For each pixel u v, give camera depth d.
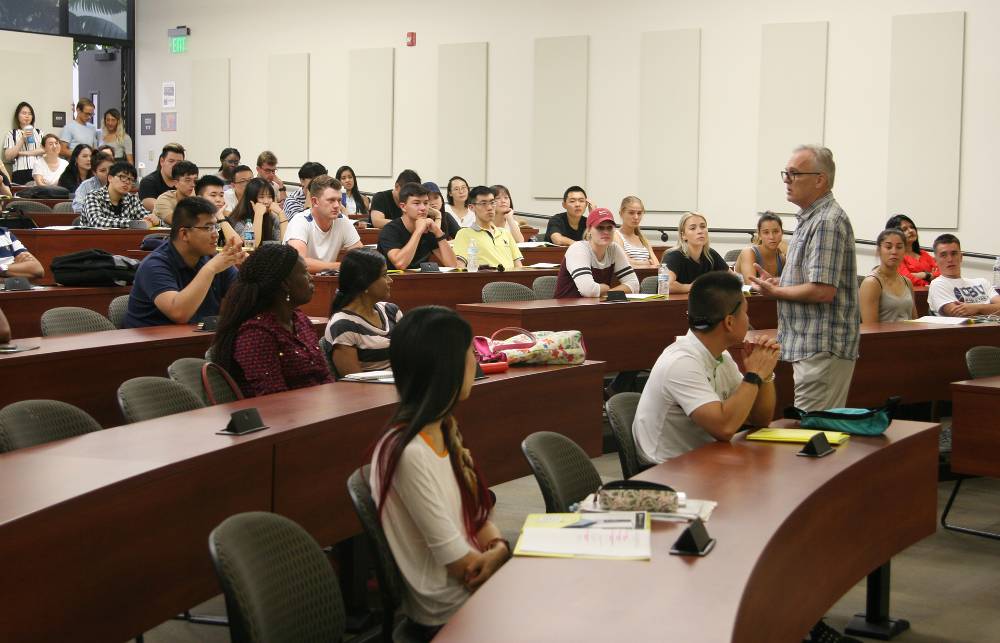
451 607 2.21
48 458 2.47
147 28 15.04
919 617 3.65
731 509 2.35
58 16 14.35
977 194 9.89
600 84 11.77
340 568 3.28
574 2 11.88
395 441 2.20
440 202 9.45
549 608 1.76
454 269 7.23
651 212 11.54
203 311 4.96
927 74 10.04
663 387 3.27
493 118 12.46
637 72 11.53
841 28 10.45
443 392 2.21
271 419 2.95
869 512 2.90
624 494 2.31
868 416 3.16
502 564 2.27
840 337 4.25
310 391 3.45
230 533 1.88
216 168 14.57
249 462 2.68
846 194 10.48
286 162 13.95
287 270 3.77
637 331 6.12
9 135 12.73
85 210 8.16
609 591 1.83
